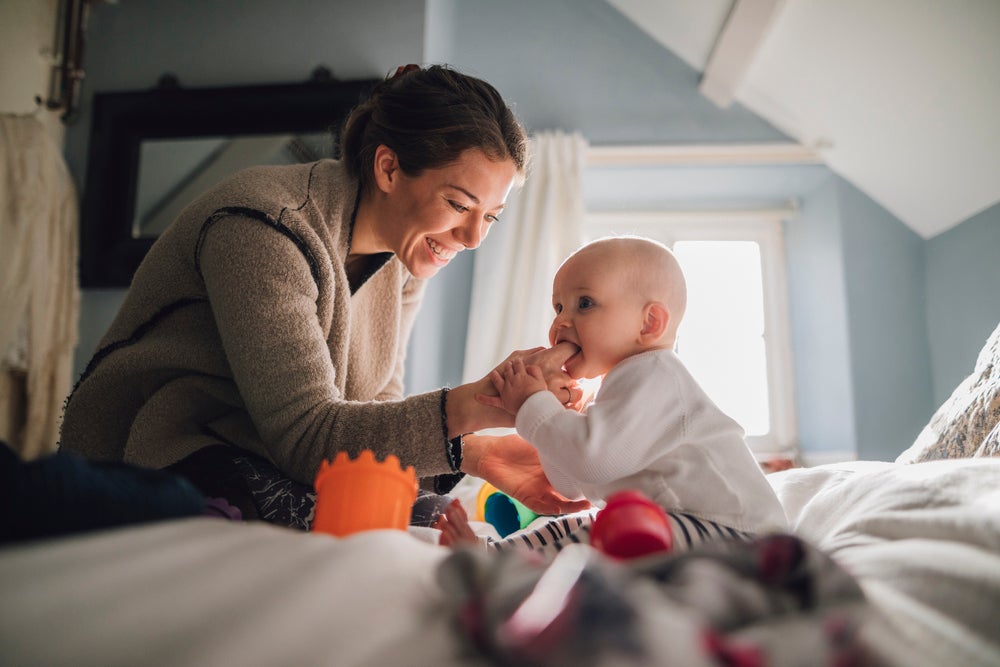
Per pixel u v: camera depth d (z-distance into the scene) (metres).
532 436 1.01
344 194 1.33
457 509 1.00
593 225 3.41
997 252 2.54
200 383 1.21
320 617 0.40
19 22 2.80
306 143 2.92
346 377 1.45
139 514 0.57
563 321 1.14
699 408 1.01
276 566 0.47
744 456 1.00
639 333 1.10
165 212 2.92
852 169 3.00
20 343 2.46
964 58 2.25
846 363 2.90
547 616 0.39
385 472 0.75
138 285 1.29
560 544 0.93
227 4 3.11
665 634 0.37
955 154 2.55
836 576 0.48
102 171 2.94
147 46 3.11
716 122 3.21
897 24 2.32
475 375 2.89
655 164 3.11
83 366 2.85
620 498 0.71
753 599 0.46
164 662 0.34
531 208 3.04
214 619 0.39
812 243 3.21
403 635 0.41
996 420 1.13
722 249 3.38
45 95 2.92
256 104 2.95
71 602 0.39
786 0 2.46
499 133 1.25
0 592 0.38
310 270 1.17
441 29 3.21
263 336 1.07
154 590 0.41
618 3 3.28
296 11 3.07
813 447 3.07
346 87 2.94
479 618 0.40
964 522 0.66
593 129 3.25
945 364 2.80
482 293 2.98
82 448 1.27
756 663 0.38
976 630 0.49
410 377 2.59
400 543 0.55
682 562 0.50
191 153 2.96
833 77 2.69
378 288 1.52
